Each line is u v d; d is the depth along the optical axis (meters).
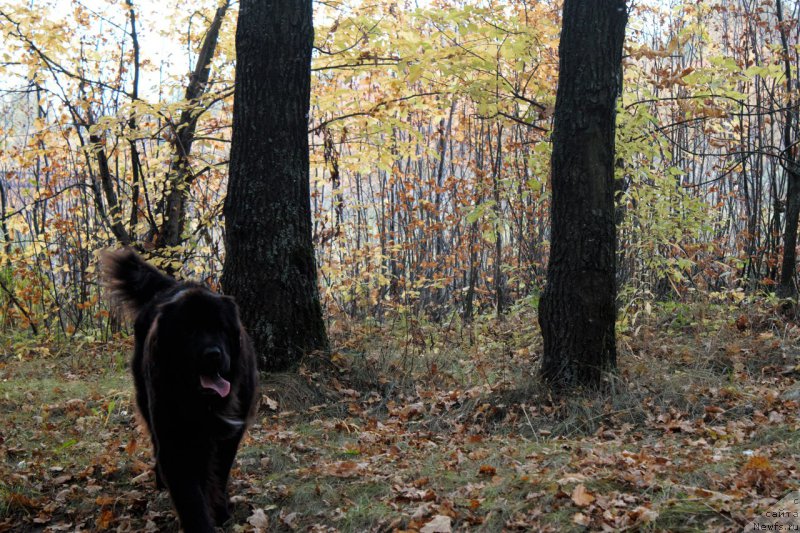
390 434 6.30
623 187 11.03
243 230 7.56
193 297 4.05
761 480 4.39
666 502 4.10
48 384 8.34
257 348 7.47
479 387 7.28
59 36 10.59
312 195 12.54
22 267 12.12
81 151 11.23
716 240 12.64
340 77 11.62
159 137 10.54
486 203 10.05
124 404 7.18
